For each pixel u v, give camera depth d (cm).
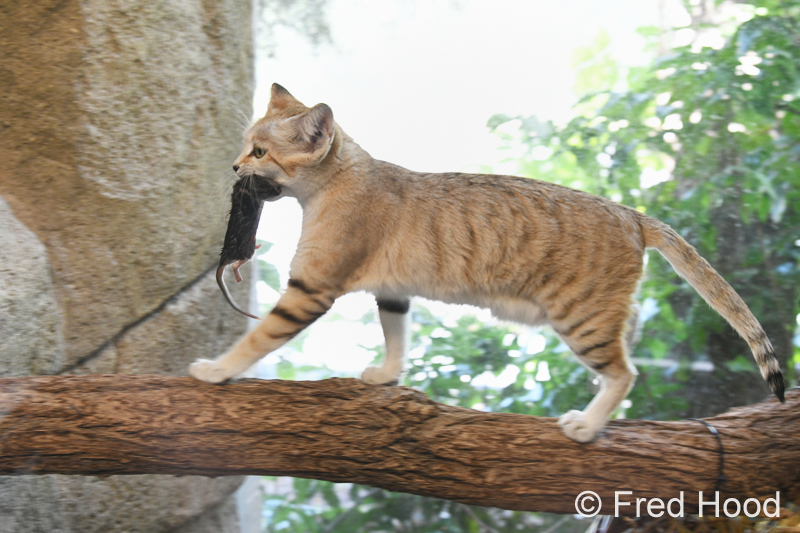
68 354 295
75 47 284
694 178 466
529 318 263
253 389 230
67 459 212
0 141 286
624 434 239
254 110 374
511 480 226
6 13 279
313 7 595
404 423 229
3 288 260
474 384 458
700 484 230
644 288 433
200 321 338
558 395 419
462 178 267
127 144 300
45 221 290
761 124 424
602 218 253
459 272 257
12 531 263
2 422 207
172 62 310
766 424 247
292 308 248
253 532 434
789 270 442
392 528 461
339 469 226
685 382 466
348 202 254
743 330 249
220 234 344
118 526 314
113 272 304
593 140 454
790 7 444
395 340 280
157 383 228
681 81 436
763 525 253
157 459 217
